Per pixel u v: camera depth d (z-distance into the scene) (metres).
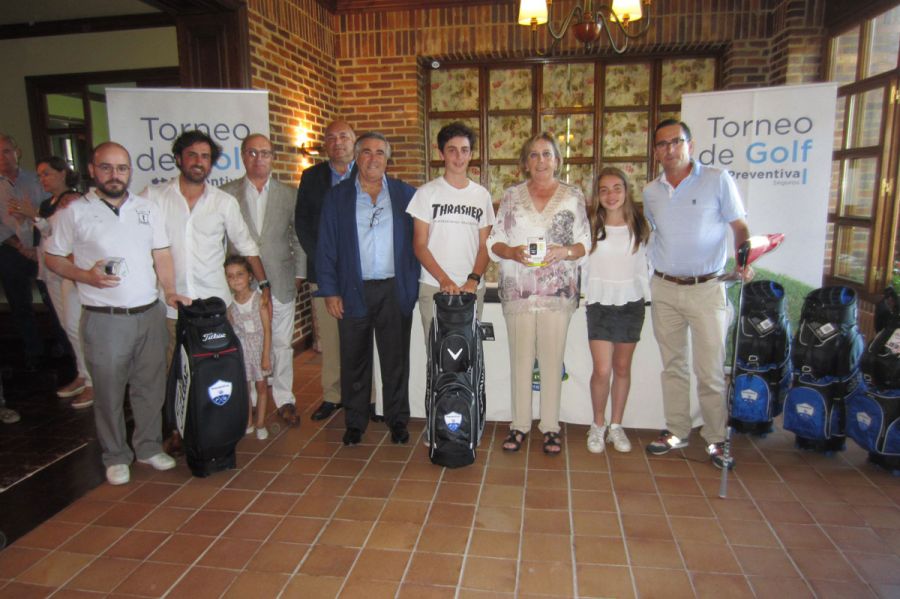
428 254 3.08
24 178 4.53
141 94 3.88
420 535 2.43
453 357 2.89
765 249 2.82
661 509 2.60
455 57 5.77
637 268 3.01
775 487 2.78
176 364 2.88
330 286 3.12
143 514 2.61
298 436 3.43
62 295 4.12
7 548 2.36
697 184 2.81
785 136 4.02
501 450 3.21
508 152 6.03
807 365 3.06
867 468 2.96
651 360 3.35
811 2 4.65
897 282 3.68
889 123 3.74
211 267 3.10
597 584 2.12
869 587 2.08
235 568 2.23
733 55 5.27
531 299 3.02
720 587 2.09
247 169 3.40
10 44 6.29
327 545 2.37
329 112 5.73
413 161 5.90
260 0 4.44
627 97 5.78
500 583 2.13
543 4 3.23
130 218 2.73
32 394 4.16
